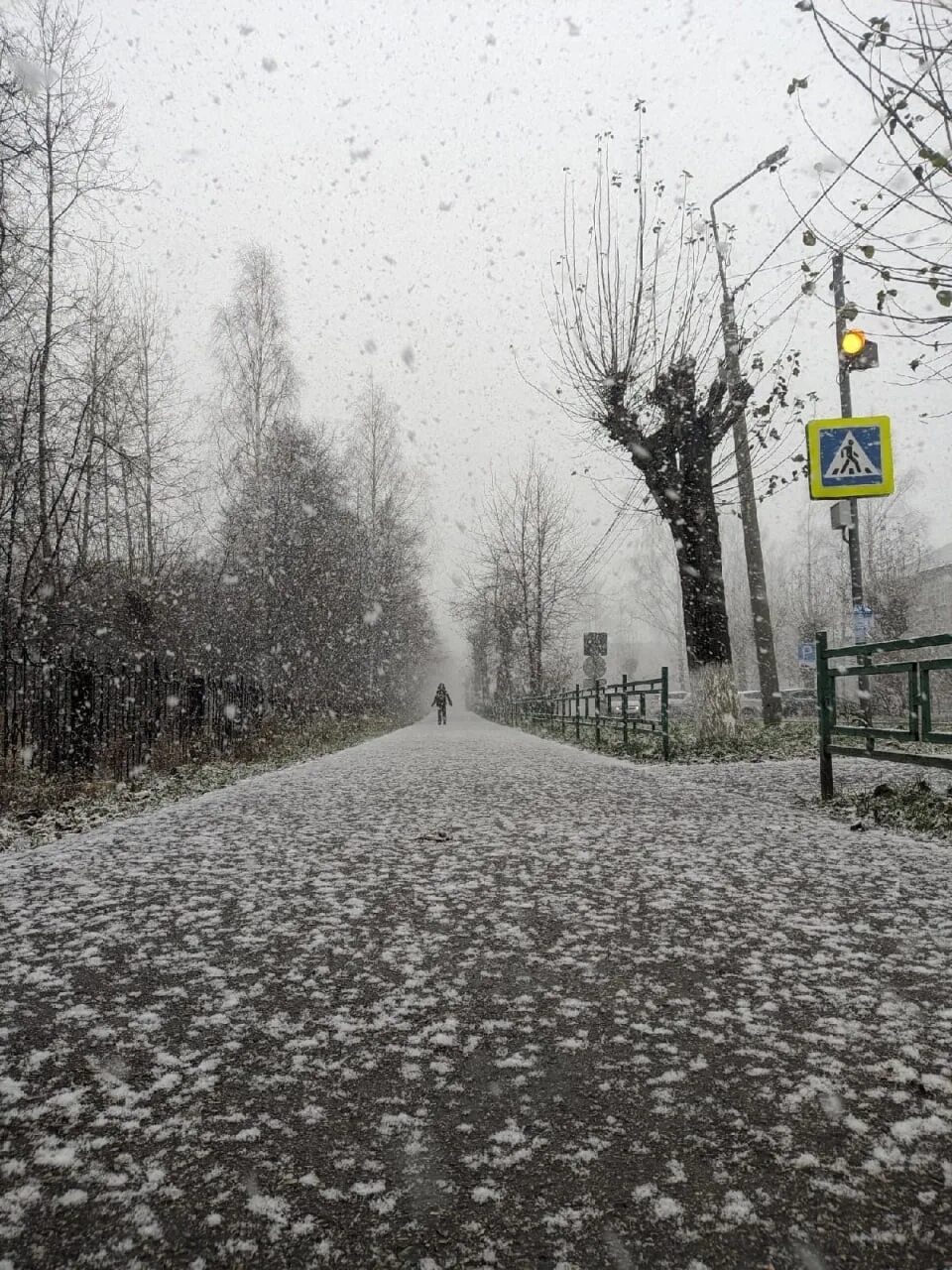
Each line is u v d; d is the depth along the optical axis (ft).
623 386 48.75
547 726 88.17
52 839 23.44
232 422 86.58
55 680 35.09
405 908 14.52
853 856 18.30
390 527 120.88
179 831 22.91
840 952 11.83
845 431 30.07
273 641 74.90
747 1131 7.09
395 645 135.85
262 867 17.97
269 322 88.02
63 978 10.98
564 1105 7.58
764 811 25.11
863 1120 7.23
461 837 21.45
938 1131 7.05
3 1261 5.49
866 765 35.17
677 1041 8.93
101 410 48.78
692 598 47.93
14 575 47.14
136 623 61.31
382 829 22.89
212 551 78.89
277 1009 9.93
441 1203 6.15
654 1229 5.82
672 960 11.57
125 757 39.47
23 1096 7.77
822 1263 5.46
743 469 53.16
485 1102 7.64
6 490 43.32
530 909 14.38
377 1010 9.89
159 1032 9.26
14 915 14.16
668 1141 6.96
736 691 46.65
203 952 12.09
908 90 17.13
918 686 20.93
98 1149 6.86
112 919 13.89
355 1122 7.30
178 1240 5.72
